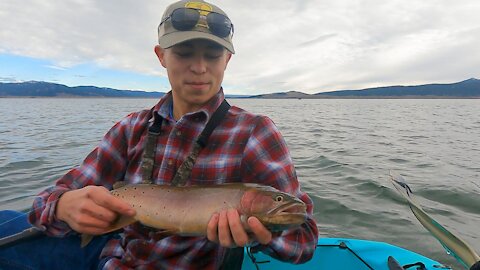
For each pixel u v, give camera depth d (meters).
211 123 0.66
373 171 2.97
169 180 0.67
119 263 0.67
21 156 3.49
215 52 0.66
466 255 0.70
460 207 2.09
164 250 0.64
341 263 1.00
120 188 0.66
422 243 1.58
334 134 6.17
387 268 0.95
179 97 0.70
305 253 0.61
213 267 0.65
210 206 0.57
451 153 4.11
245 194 0.55
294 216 0.52
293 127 7.71
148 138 0.70
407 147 4.58
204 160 0.65
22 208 1.99
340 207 2.01
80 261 0.83
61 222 0.63
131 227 0.69
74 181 0.73
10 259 0.82
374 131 6.89
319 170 3.04
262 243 0.52
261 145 0.65
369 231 1.70
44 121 8.38
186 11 0.64
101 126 7.03
